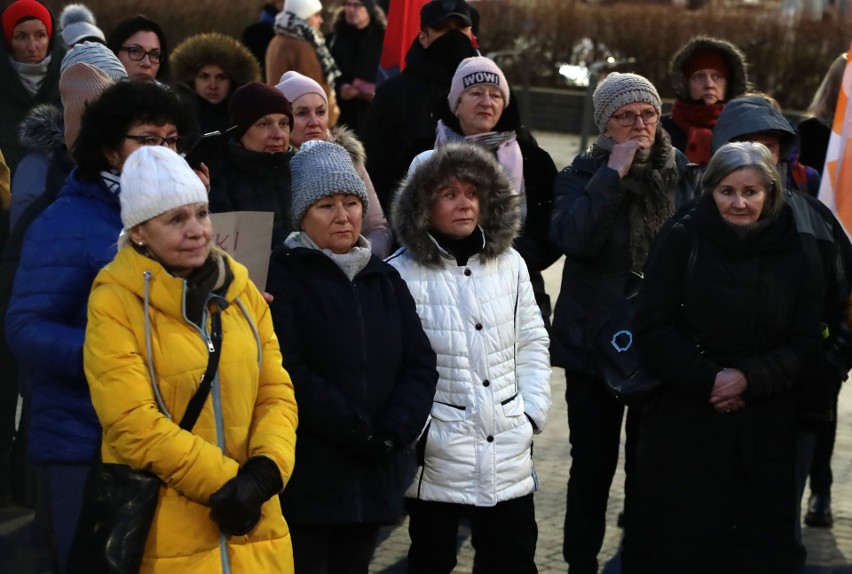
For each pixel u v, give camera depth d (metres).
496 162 6.10
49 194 6.39
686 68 8.51
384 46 10.48
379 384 5.56
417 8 10.38
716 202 6.05
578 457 7.04
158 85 5.21
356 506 5.47
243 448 4.64
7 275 6.49
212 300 4.61
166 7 24.89
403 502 5.97
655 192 6.98
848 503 8.55
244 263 5.35
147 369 4.48
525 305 6.24
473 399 5.95
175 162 4.53
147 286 4.48
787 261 6.02
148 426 4.40
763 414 6.02
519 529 6.06
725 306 5.96
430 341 5.96
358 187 5.64
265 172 6.52
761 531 6.01
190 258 4.52
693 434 6.04
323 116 7.57
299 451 5.47
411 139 8.59
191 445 4.44
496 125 7.65
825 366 6.06
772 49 23.70
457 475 5.90
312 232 5.64
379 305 5.64
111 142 5.12
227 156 6.49
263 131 6.51
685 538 6.05
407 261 6.06
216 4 24.89
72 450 5.13
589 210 6.81
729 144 6.09
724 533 6.01
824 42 23.53
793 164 7.73
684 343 6.00
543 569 7.23
